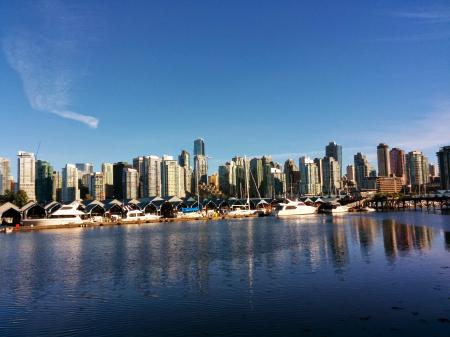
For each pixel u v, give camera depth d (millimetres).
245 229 110562
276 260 50062
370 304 29656
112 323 27469
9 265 53062
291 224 127812
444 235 74812
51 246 77125
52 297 34781
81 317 28922
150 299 33125
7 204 143000
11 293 36500
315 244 66000
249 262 49281
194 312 29266
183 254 58906
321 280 37688
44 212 147625
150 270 46062
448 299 30328
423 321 25734
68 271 47250
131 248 69562
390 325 25234
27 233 118500
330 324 25812
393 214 185750
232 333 24938
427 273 39375
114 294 35156
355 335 23859
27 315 29703
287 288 35094
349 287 34688
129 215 171750
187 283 38469
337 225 114250
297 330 25016
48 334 25781
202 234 96625
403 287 34125
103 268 48500
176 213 190500
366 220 136875
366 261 47125
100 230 126625
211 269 45406
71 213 144500
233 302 31406
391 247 58969
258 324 26312
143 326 26703
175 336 24828
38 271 47812
